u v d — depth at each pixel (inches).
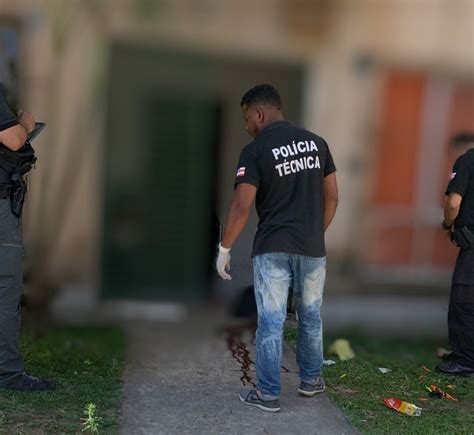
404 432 164.7
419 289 359.3
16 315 169.5
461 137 200.5
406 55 359.3
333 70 355.3
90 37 331.0
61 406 168.1
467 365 203.2
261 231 166.7
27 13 318.0
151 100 346.6
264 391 172.1
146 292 344.5
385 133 361.7
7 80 281.3
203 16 344.2
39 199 257.9
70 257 344.5
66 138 330.3
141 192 348.8
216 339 249.4
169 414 169.0
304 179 165.6
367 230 362.9
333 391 188.2
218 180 346.9
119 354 222.1
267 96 168.9
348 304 336.2
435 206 366.6
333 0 351.3
